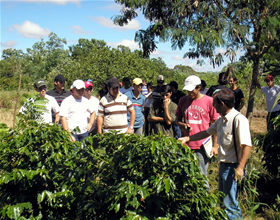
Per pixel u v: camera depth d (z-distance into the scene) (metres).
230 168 3.31
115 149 2.90
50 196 2.91
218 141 3.42
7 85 22.66
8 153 3.23
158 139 2.68
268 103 6.81
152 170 2.67
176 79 17.95
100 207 2.72
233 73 5.64
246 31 6.03
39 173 3.11
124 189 2.46
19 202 3.10
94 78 21.56
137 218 2.34
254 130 9.32
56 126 3.37
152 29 6.71
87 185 2.81
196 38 5.54
